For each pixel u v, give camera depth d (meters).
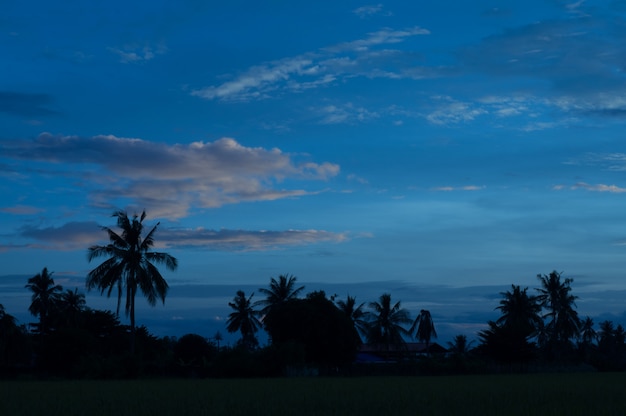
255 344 90.50
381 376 59.75
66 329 57.50
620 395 23.78
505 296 93.31
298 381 40.19
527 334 80.25
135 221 51.28
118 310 50.25
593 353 99.75
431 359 70.12
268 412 17.20
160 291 51.72
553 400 21.11
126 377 48.22
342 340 64.81
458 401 20.83
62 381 42.78
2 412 17.62
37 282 84.94
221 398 22.45
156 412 17.36
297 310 64.88
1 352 70.62
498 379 45.09
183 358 78.38
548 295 94.31
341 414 16.59
